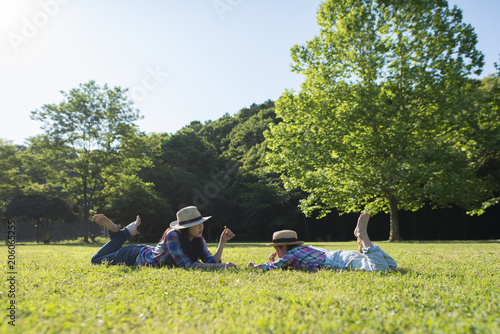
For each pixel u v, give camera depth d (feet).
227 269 14.11
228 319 7.23
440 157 66.90
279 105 77.25
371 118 69.15
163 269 14.10
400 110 68.95
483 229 130.21
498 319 7.07
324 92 73.61
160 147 162.81
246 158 171.53
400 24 70.38
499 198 68.28
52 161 122.93
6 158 125.29
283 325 6.79
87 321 7.04
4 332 6.07
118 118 120.57
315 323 6.99
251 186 151.94
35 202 128.26
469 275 13.32
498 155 85.76
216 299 9.05
